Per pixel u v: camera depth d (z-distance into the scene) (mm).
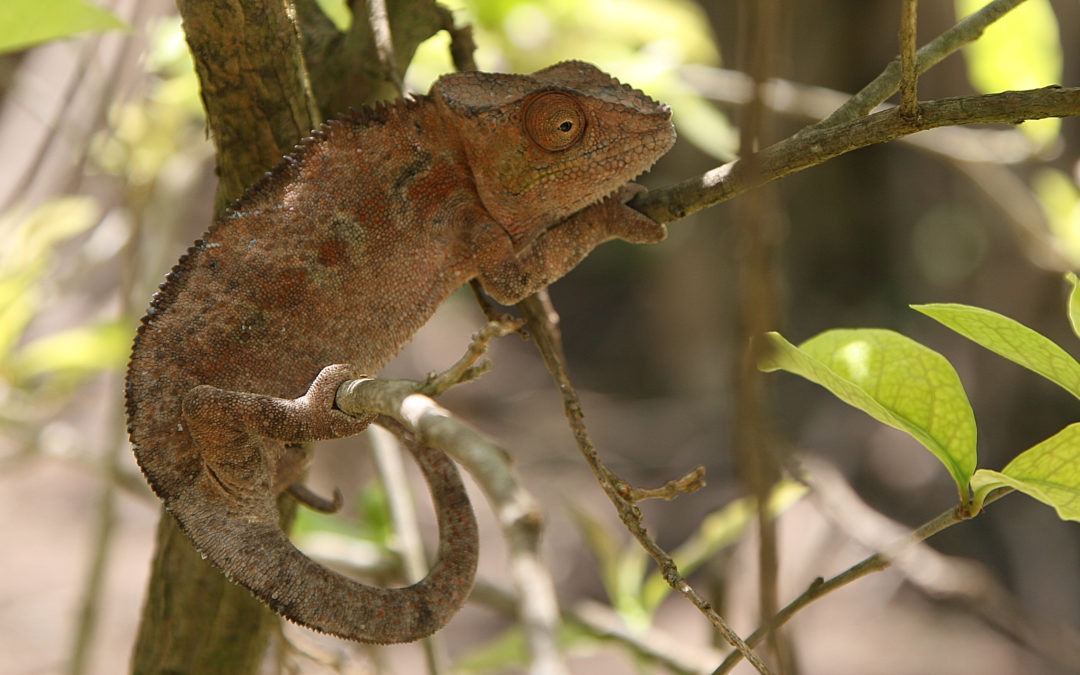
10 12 4086
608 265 20672
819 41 16812
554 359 3922
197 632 4457
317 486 11758
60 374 7207
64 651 9742
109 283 10859
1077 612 12391
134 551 12727
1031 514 13195
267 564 3648
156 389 3738
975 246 15086
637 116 4070
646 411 17188
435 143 4160
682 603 13148
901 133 3104
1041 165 10008
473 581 3799
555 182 4070
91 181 9539
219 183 4176
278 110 3881
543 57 6664
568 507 6645
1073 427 3125
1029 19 5703
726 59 15914
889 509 14133
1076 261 7188
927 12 14180
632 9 7094
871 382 3449
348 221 3998
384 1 4355
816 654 12539
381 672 5859
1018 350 3299
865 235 18047
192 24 3637
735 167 3857
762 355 2186
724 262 17156
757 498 2221
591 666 12258
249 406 3596
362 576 6012
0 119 7953
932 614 13000
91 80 6684
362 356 4059
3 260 7113
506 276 4070
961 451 3260
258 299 3865
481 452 2908
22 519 13453
